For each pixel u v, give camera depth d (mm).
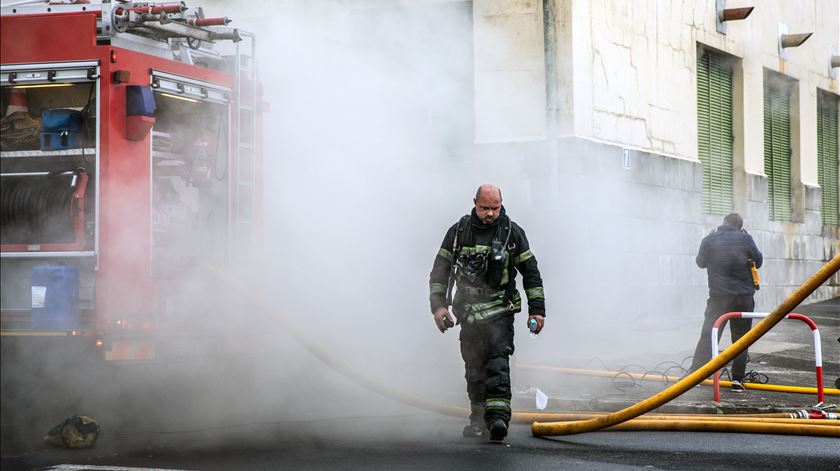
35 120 10828
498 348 9953
